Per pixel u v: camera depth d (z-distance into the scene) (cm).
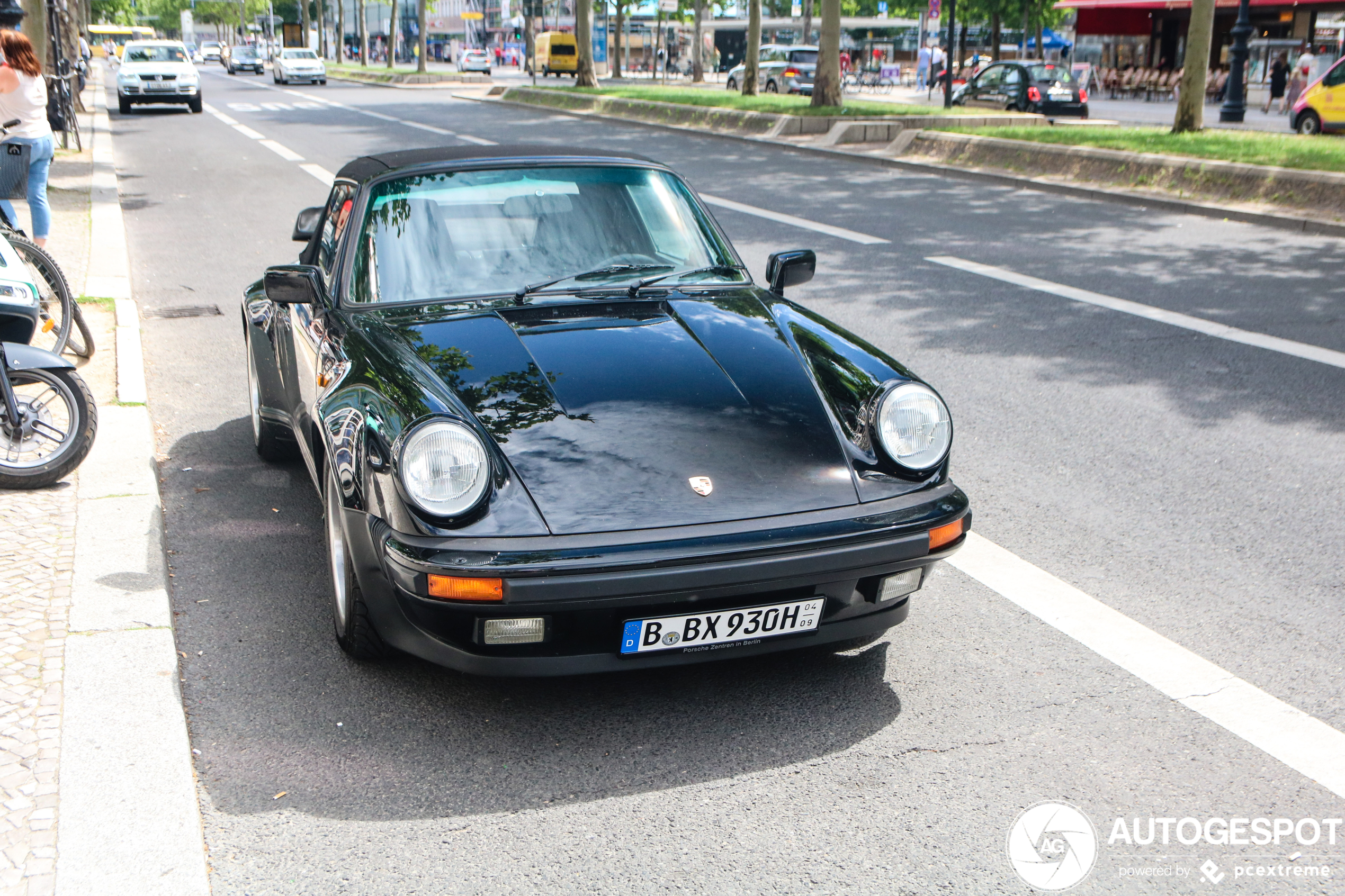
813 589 315
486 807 289
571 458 312
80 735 307
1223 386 673
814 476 321
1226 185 1332
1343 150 1453
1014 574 429
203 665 358
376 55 9694
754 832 280
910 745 317
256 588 413
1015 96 2788
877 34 6397
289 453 543
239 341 781
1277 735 322
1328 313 846
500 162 449
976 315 851
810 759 311
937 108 2422
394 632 322
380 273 406
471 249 415
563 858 270
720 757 312
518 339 364
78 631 360
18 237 657
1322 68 2934
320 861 268
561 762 309
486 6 9862
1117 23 4247
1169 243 1135
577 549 292
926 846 275
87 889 252
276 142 2138
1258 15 3838
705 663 363
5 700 322
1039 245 1133
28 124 932
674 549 295
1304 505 496
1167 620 391
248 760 308
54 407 571
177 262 1059
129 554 420
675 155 1973
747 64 3062
